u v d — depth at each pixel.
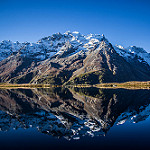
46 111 57.34
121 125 37.59
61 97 103.62
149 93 119.44
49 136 31.11
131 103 72.62
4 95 123.56
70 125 38.12
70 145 26.41
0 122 42.44
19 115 51.03
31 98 100.81
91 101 81.88
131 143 26.44
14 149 25.92
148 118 44.31
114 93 118.56
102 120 42.62
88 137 29.75
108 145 25.89
